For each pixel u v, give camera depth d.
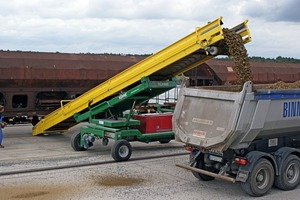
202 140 7.75
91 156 11.36
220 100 7.62
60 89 16.19
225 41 8.97
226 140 7.38
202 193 7.98
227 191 8.16
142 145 13.34
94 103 11.98
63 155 11.48
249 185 7.63
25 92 15.53
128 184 8.54
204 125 7.84
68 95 16.39
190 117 8.15
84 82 16.50
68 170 9.71
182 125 8.28
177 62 10.46
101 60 17.28
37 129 14.78
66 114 12.91
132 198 7.57
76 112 12.49
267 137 8.34
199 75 19.88
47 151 12.08
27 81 15.33
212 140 7.57
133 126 11.70
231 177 7.93
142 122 11.74
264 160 7.75
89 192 7.92
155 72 10.67
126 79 11.05
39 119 16.41
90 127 11.80
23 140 14.17
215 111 7.68
